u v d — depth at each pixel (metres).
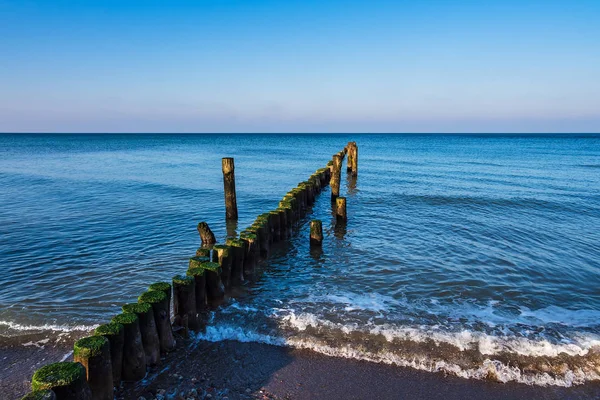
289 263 11.05
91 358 4.80
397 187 24.89
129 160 48.25
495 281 9.89
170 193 22.55
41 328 7.46
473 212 17.70
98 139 142.75
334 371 6.25
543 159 49.12
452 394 5.80
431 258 11.52
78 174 32.44
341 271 10.47
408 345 6.91
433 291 9.27
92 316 7.95
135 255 11.76
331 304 8.45
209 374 6.07
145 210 17.89
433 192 22.78
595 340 7.16
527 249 12.43
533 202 19.78
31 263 11.02
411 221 15.95
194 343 6.84
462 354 6.68
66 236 13.67
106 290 9.21
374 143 104.81
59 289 9.27
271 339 7.03
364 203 19.62
